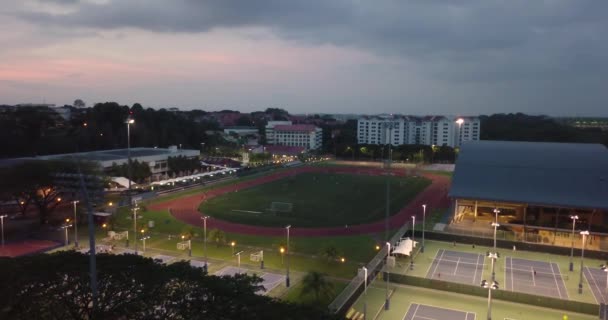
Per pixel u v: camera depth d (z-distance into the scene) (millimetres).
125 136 198250
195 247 79938
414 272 69875
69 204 104688
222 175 170750
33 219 96812
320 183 156250
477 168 103062
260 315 31719
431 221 99125
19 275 37375
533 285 64938
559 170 97875
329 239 85750
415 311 56906
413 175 177250
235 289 37062
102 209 105062
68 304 34656
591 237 86938
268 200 124312
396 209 112812
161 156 161125
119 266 40344
